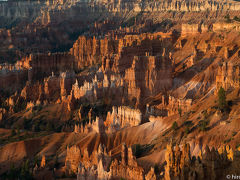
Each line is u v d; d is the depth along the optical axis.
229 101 140.38
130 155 115.00
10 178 148.00
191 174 72.88
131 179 105.94
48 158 160.25
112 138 159.00
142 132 156.25
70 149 144.62
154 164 120.94
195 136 131.00
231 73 158.25
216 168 71.56
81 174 120.38
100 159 119.38
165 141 137.00
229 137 121.44
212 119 134.75
